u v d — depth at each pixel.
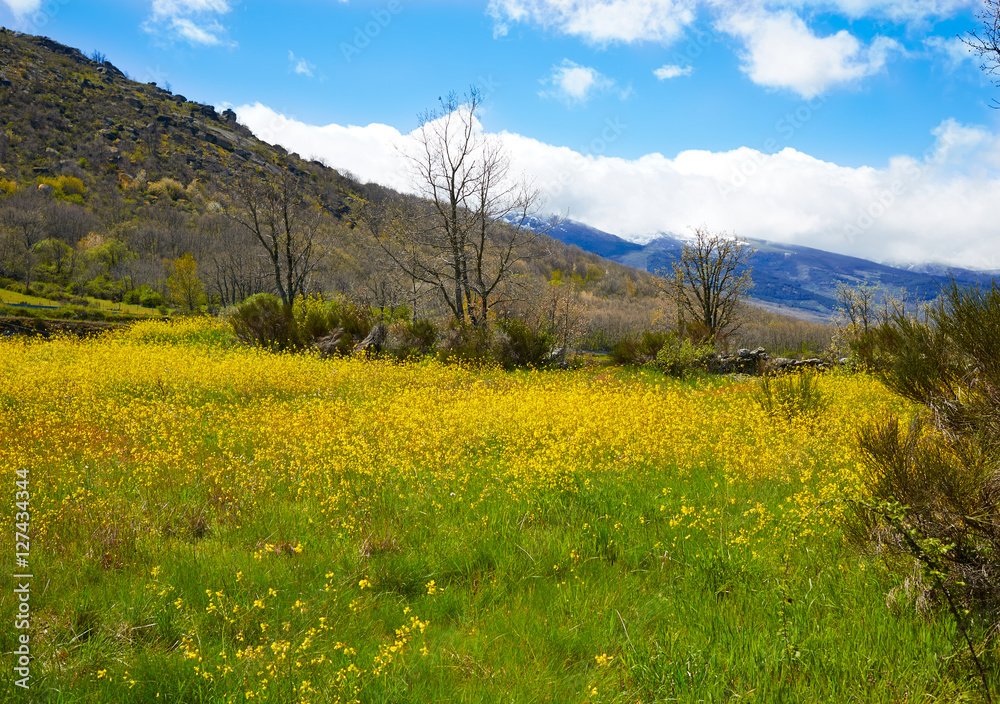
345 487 5.45
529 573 4.01
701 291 30.14
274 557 4.18
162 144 155.88
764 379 10.39
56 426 7.50
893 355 6.27
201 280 82.75
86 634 3.24
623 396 10.34
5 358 13.55
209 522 4.76
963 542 3.28
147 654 3.00
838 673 2.71
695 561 3.96
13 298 59.75
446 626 3.44
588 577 3.91
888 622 3.07
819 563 3.89
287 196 28.59
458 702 2.66
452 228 23.81
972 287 4.70
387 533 4.51
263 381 12.06
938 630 2.98
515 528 4.61
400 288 37.44
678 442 7.02
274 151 189.00
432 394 11.02
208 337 23.81
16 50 174.25
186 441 6.98
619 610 3.47
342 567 4.03
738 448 6.65
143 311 62.41
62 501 4.84
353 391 11.86
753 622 3.15
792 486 5.63
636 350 20.23
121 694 2.69
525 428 7.56
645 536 4.46
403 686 2.76
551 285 41.28
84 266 82.19
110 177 134.75
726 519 4.77
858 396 10.71
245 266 78.50
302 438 7.10
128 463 5.93
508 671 2.89
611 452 6.69
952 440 4.14
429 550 4.29
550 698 2.70
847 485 5.00
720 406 9.99
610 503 5.07
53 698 2.66
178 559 4.05
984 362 4.60
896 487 3.75
